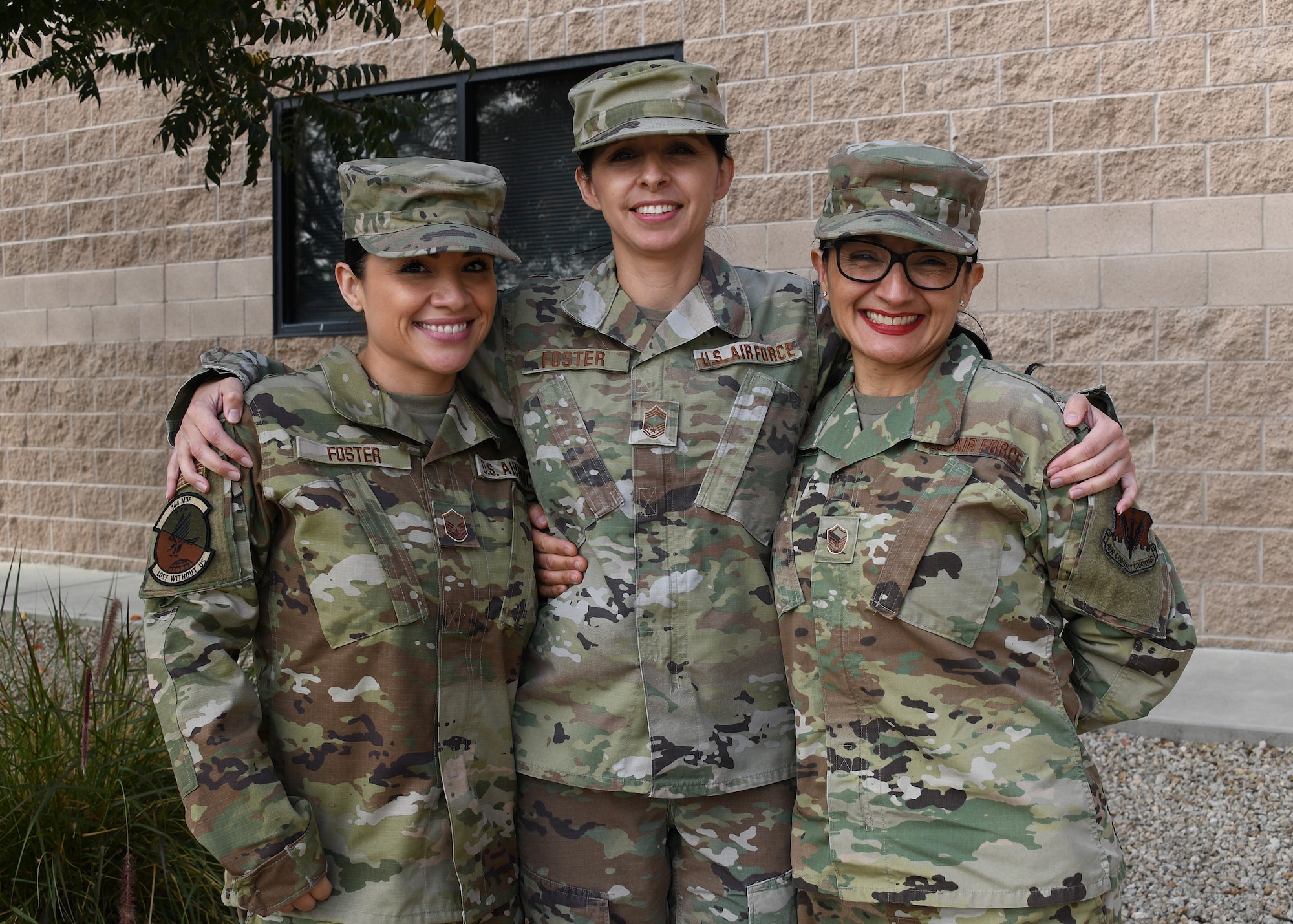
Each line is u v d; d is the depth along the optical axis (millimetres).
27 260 7301
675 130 1987
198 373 1853
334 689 1741
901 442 1832
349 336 6281
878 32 5137
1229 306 4727
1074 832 1678
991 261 5043
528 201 5891
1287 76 4598
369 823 1733
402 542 1794
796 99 5285
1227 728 3949
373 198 1846
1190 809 3520
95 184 7020
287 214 6508
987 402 1799
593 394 2064
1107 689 1838
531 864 1981
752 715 1980
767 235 5359
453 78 5953
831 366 2172
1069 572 1749
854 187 1845
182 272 6781
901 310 1810
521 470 2090
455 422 1928
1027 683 1731
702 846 1971
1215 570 4809
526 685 2002
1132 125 4809
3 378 7434
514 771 1939
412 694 1763
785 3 5281
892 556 1758
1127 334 4867
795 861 1888
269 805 1645
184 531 1715
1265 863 3166
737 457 2018
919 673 1738
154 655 1675
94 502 7160
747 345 2102
